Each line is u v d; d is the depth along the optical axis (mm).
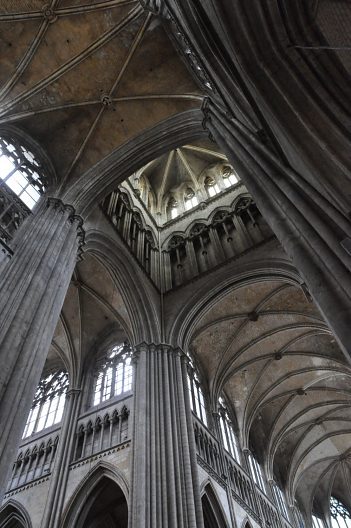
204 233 24500
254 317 22500
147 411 15562
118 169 17906
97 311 22469
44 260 12422
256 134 9578
